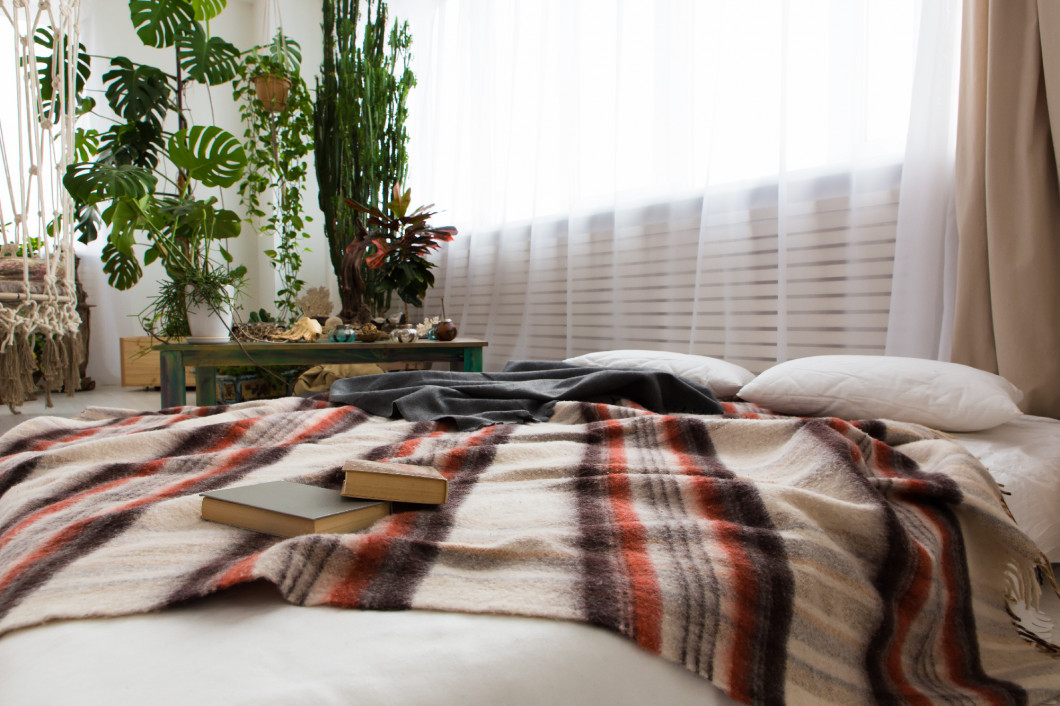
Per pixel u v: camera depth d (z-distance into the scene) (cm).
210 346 250
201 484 91
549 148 335
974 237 177
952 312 189
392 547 65
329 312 361
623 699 55
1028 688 85
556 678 52
